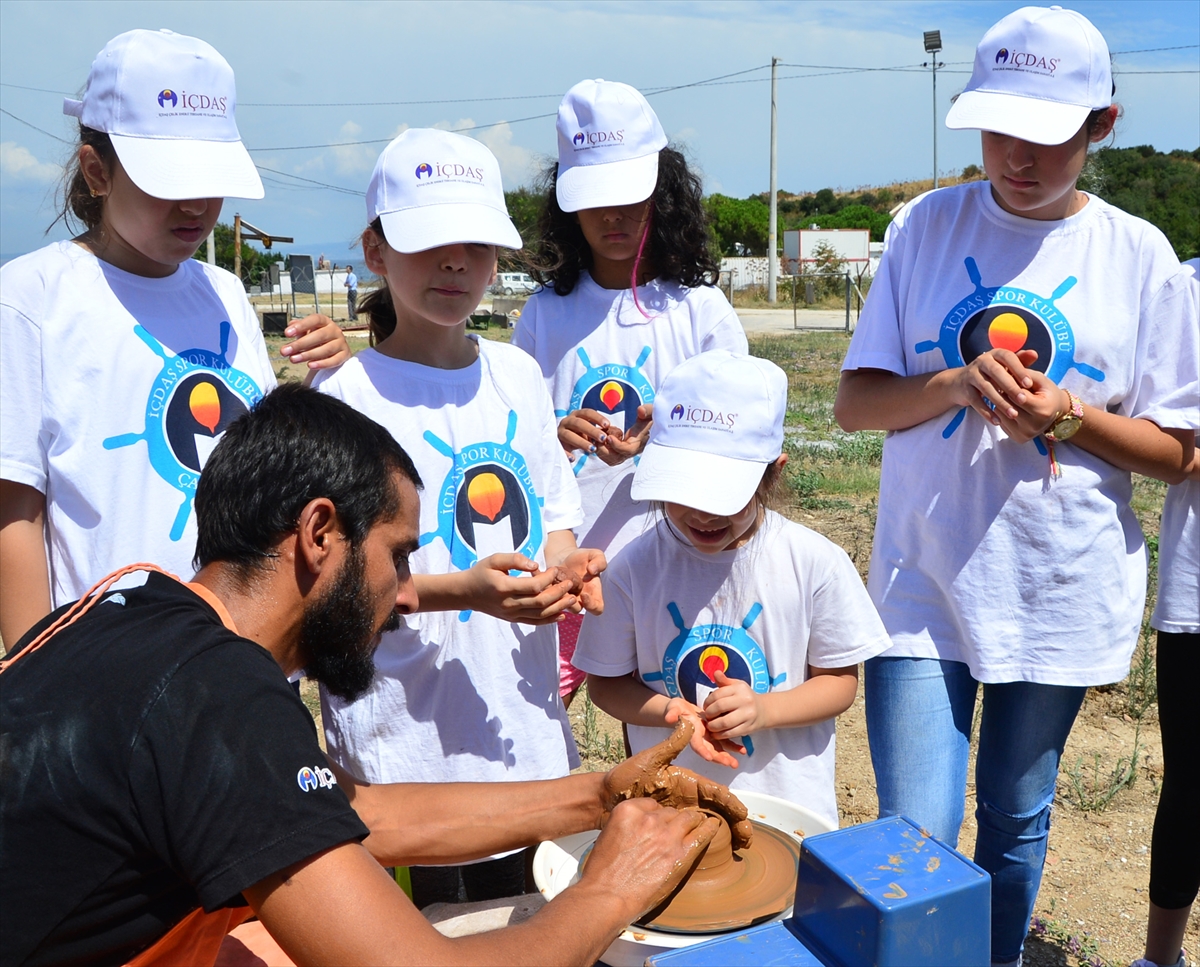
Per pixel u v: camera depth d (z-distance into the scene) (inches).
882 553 118.4
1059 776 185.0
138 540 98.9
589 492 143.9
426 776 106.0
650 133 135.7
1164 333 107.0
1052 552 108.3
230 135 99.3
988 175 108.0
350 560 69.6
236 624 68.6
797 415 550.6
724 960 61.1
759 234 2351.1
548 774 110.6
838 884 59.6
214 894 59.1
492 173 108.0
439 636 105.6
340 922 60.0
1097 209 108.4
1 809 60.4
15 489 94.1
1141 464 106.9
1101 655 109.3
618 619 111.8
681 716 100.3
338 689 74.6
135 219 96.9
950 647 113.7
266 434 69.2
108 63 95.5
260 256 1927.9
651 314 142.5
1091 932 143.7
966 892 58.0
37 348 94.1
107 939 62.9
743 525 104.7
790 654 107.8
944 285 112.7
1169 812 119.6
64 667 63.5
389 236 102.0
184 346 103.2
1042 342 108.4
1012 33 103.0
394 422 107.3
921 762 114.1
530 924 66.3
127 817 60.3
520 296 1225.4
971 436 109.7
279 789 60.4
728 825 80.3
